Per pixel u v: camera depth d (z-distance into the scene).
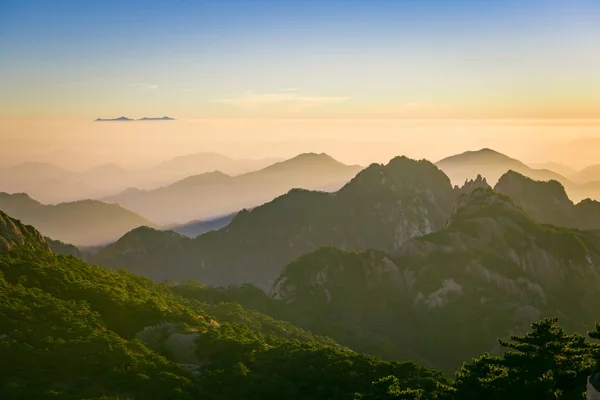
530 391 90.12
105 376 106.62
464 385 96.50
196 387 108.62
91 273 153.12
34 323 116.62
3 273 134.38
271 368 119.94
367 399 90.62
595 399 78.38
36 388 99.69
